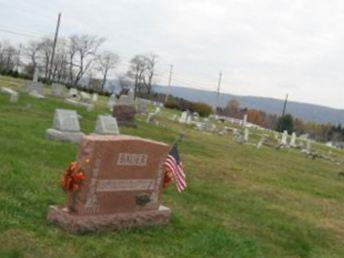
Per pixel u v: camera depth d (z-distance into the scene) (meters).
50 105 33.62
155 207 10.07
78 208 8.69
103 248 8.22
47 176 12.44
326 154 54.44
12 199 9.81
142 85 119.69
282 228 13.02
